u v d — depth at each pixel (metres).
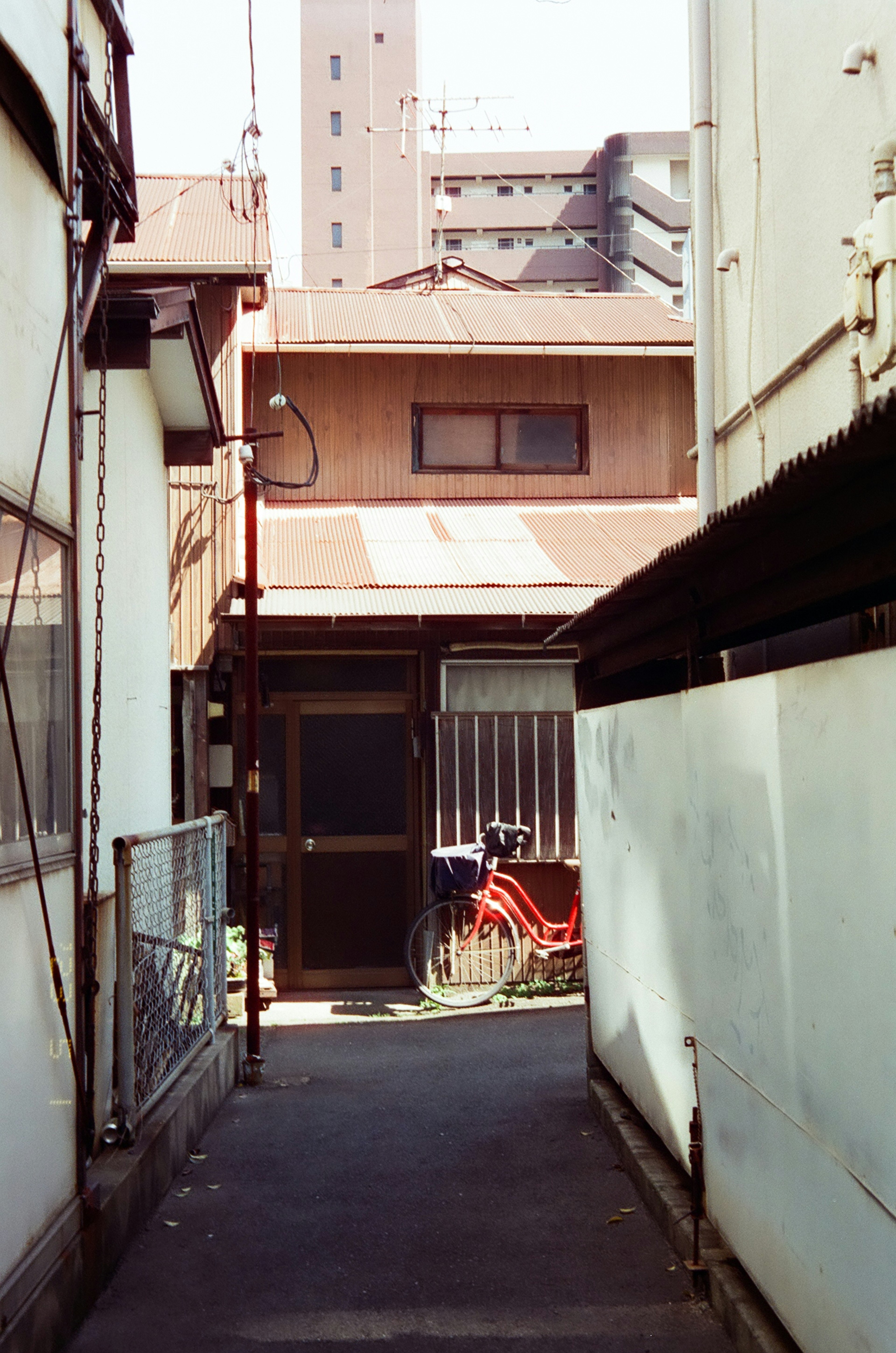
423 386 13.05
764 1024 3.72
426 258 76.25
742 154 7.20
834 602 4.02
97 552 5.48
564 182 76.31
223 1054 7.38
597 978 6.82
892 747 2.71
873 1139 2.86
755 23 6.81
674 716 4.90
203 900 7.43
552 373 13.22
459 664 11.35
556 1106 7.01
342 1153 6.23
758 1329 3.71
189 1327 4.13
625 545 11.77
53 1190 3.96
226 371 11.43
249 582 8.42
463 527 12.19
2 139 3.67
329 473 12.97
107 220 5.18
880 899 2.79
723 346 7.61
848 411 5.67
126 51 5.81
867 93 5.37
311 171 75.94
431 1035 9.48
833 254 5.82
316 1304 4.33
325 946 11.43
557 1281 4.50
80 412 4.58
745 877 3.90
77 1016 4.29
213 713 11.27
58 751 4.27
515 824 11.02
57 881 4.12
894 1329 2.76
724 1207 4.26
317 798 11.46
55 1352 3.80
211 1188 5.65
